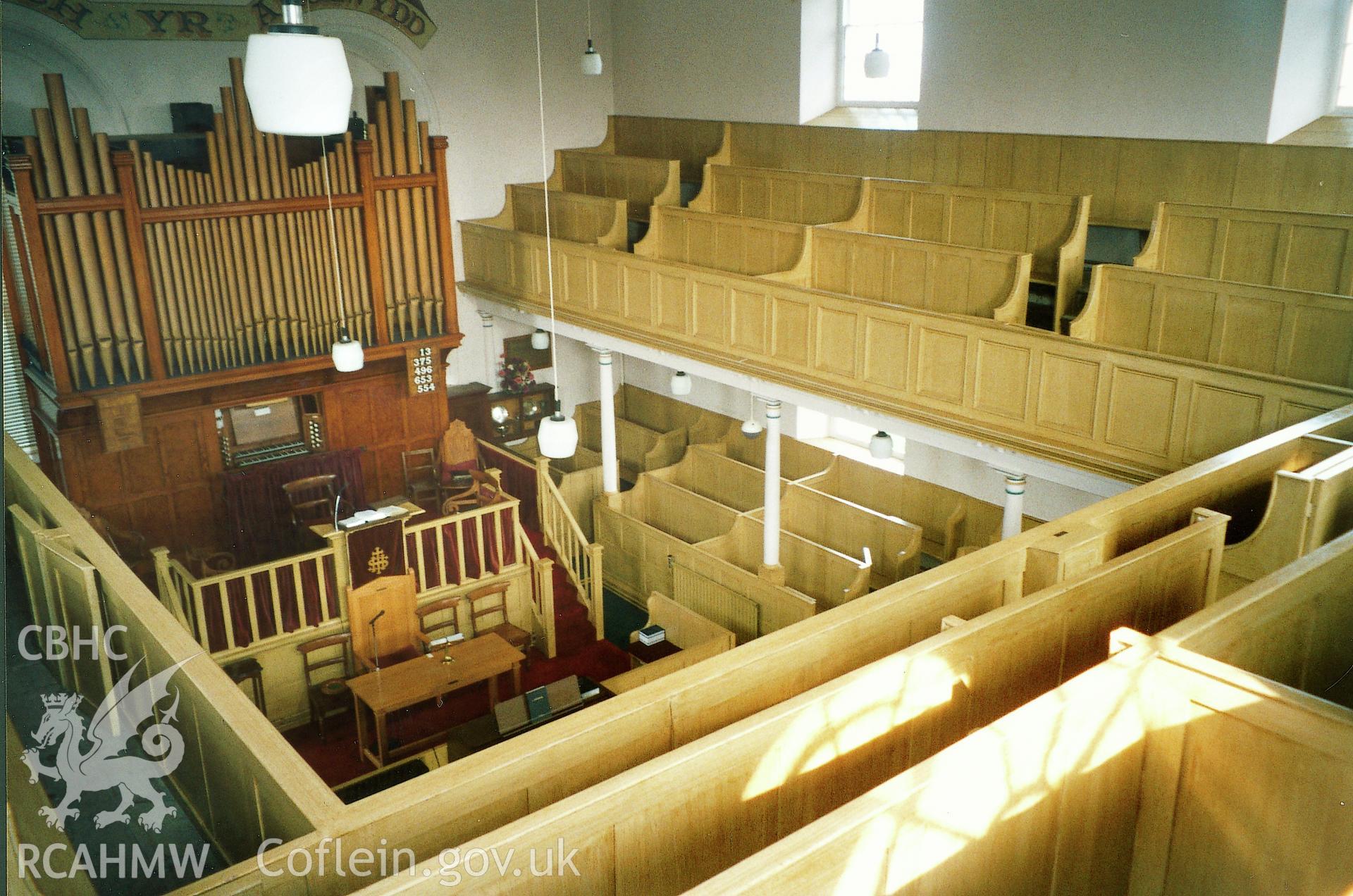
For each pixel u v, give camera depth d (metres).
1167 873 3.17
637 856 2.95
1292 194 11.20
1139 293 10.09
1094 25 12.55
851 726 3.39
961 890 2.74
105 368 13.14
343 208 14.48
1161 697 2.99
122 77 14.40
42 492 7.78
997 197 12.24
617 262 14.82
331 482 15.20
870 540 13.95
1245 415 8.46
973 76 13.99
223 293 13.81
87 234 12.56
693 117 18.14
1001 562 4.68
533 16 17.98
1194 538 4.71
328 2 15.67
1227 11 11.32
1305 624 3.64
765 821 3.28
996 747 2.67
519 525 12.54
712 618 13.55
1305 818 2.73
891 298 12.21
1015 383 10.29
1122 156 12.66
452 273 15.79
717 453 16.69
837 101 16.56
